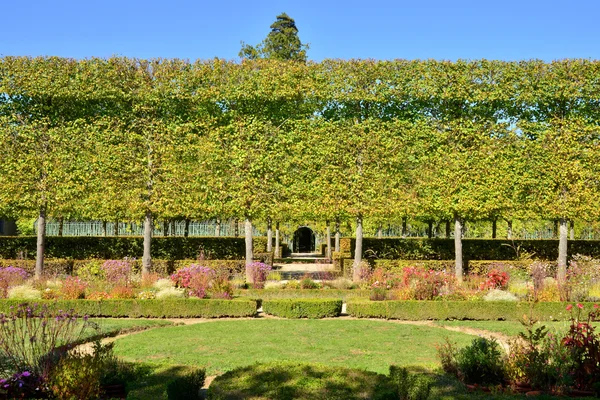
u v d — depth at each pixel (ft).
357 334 36.81
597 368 22.75
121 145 64.95
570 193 65.36
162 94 65.36
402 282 50.75
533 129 66.49
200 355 30.63
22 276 56.54
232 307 44.78
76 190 64.34
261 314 46.60
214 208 65.57
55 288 51.70
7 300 43.45
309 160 66.03
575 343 23.62
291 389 20.72
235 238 73.97
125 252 71.92
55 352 23.24
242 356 30.50
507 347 33.04
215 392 20.52
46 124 64.34
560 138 65.41
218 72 66.13
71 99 65.21
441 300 45.37
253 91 65.41
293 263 95.25
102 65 65.00
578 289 47.24
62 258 70.95
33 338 22.47
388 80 66.08
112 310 43.73
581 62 65.26
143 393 21.07
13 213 65.31
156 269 66.08
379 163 66.03
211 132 65.67
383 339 35.14
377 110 67.15
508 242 74.23
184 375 23.18
